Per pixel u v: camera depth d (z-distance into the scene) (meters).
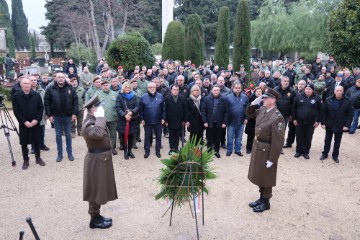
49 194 5.86
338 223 5.01
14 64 24.14
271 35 29.12
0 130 10.35
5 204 5.46
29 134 6.96
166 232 4.68
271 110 5.08
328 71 13.51
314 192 6.11
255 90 7.99
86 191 4.55
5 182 6.36
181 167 4.65
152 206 5.46
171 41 16.80
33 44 48.00
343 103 7.54
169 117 7.87
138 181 6.46
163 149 8.60
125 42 13.70
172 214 5.19
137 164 7.44
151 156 8.02
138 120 8.48
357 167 7.47
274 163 5.00
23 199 5.65
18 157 7.87
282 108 8.20
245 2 14.34
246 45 14.48
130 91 7.79
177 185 4.67
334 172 7.15
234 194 5.95
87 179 4.54
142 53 13.94
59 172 6.90
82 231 4.69
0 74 20.61
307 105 7.79
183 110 7.89
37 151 7.29
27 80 6.79
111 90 8.20
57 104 7.25
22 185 6.23
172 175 4.67
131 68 13.70
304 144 8.07
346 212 5.36
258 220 5.05
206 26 37.34
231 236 4.61
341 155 8.34
